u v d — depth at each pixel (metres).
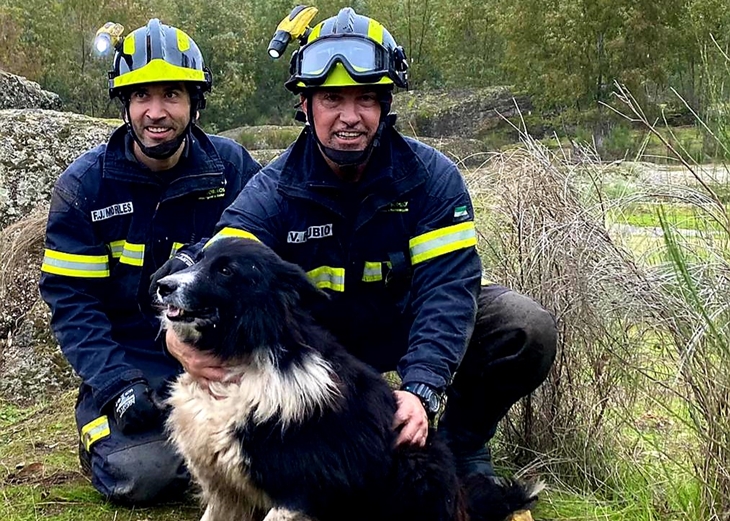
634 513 3.67
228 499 3.28
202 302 3.03
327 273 3.62
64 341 4.05
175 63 3.92
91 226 4.12
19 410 5.48
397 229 3.54
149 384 4.07
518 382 3.71
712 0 13.19
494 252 4.34
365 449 3.02
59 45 29.78
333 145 3.36
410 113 24.98
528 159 4.39
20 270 6.11
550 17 26.23
